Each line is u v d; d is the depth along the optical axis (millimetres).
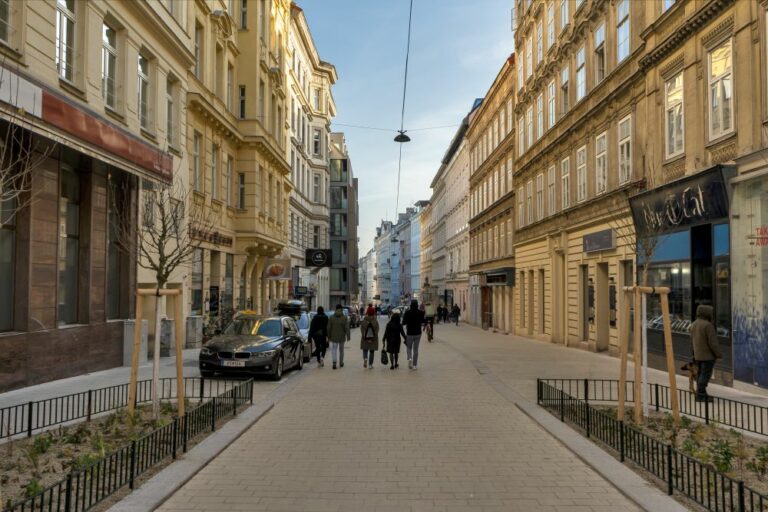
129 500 5359
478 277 47219
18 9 11414
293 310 23641
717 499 4996
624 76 18500
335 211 75312
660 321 15781
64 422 8438
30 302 12016
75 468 5422
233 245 27938
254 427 8797
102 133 13484
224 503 5492
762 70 11594
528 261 31359
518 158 33406
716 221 13031
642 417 8836
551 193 26844
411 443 7797
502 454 7246
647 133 16609
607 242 19531
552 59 26453
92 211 14555
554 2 26203
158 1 17922
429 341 28812
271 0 33281
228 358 14062
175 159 19953
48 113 11312
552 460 6977
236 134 26984
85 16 13945
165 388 12328
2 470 6262
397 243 137125
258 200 29203
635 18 17750
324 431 8523
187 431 7543
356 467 6680
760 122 11672
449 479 6238
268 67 31531
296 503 5496
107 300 15711
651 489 5723
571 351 22141
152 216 10672
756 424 8703
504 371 15703
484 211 44531
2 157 7004
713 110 13445
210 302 24188
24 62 11445
